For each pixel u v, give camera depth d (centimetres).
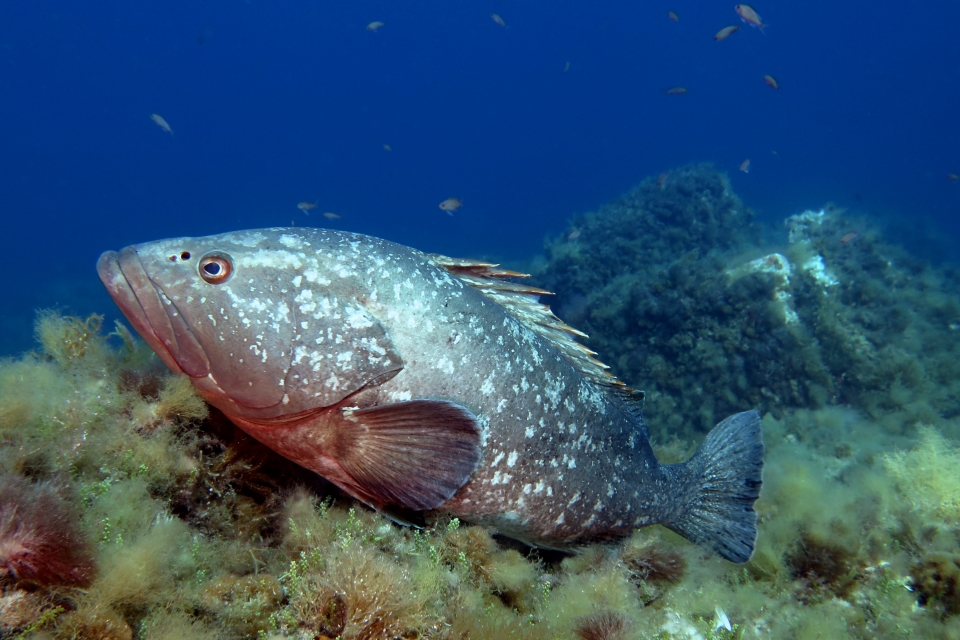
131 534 72
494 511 91
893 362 237
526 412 91
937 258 587
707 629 93
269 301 81
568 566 97
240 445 85
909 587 103
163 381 85
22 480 66
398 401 83
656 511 106
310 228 88
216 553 77
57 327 86
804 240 313
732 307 248
